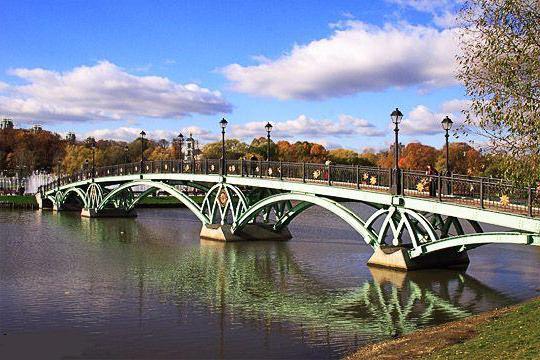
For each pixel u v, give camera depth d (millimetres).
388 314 20750
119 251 38719
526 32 15766
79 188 76125
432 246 27281
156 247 40750
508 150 16422
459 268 29703
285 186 36625
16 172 143875
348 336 17938
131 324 19422
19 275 29141
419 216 27656
